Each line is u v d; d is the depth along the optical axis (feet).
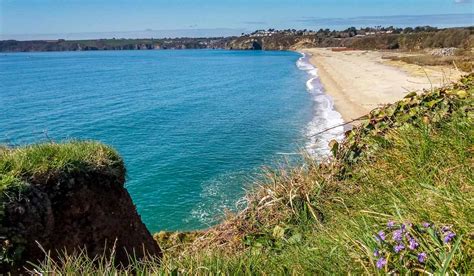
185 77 252.83
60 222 18.54
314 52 517.14
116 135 98.48
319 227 12.83
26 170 18.33
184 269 10.75
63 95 175.11
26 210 17.26
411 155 13.30
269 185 16.84
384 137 15.48
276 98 149.38
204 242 16.75
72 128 107.04
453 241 7.95
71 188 19.33
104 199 20.58
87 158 20.75
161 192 58.65
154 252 22.03
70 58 555.28
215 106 138.72
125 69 328.29
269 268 10.61
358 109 111.04
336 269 9.27
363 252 9.02
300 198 15.11
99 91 188.85
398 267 7.80
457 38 343.87
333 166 15.96
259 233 14.58
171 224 48.57
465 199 8.89
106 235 19.97
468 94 15.31
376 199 11.97
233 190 57.06
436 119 14.89
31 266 16.70
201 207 52.19
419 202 9.82
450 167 11.59
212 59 460.14
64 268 11.91
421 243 7.90
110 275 11.64
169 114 126.00
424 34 410.31
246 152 77.00
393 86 140.36
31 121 116.37
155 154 79.66
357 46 495.00
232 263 11.07
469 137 12.44
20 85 215.72
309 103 130.93
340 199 13.97
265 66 326.85
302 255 10.64
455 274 7.21
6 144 22.06
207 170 67.46
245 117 114.62
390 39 458.50
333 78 192.95
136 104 148.25
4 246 16.12
